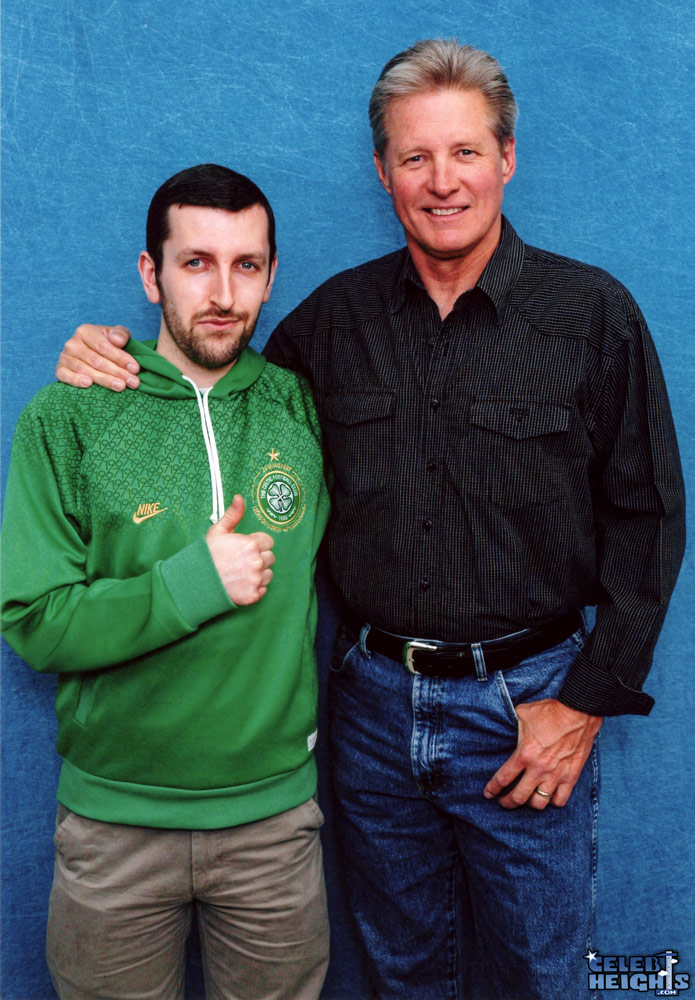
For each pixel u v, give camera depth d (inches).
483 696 61.1
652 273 73.0
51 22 68.7
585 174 72.1
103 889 59.4
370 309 63.2
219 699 57.3
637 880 78.1
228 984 64.4
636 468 59.3
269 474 59.4
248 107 70.4
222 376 59.8
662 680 76.6
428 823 67.0
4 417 71.1
